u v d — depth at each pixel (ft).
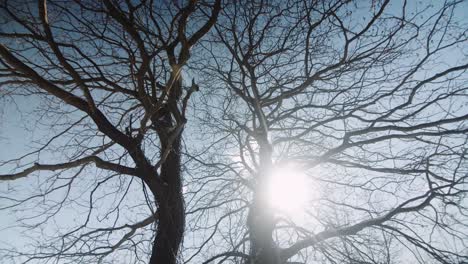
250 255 20.62
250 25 22.44
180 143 22.44
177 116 19.75
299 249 21.50
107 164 19.34
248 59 24.12
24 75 20.34
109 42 19.34
